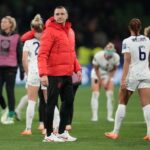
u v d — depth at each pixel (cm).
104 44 9419
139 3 10262
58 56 3062
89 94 6794
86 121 4350
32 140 3228
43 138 3309
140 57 3152
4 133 3553
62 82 3095
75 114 4878
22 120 4312
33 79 3459
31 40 3503
